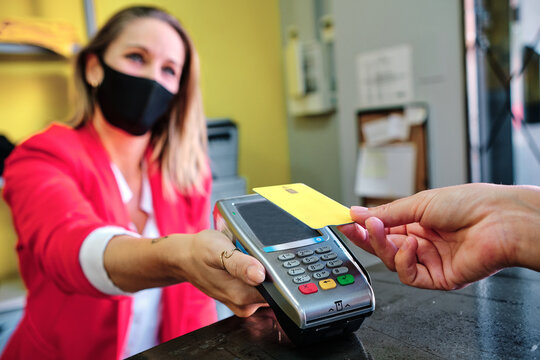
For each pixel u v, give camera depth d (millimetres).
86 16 1415
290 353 347
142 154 984
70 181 742
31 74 1388
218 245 403
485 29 1254
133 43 913
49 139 807
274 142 2045
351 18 1562
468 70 1272
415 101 1409
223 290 417
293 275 368
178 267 454
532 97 1234
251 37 1929
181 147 1016
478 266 395
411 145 1433
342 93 1640
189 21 1722
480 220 393
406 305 434
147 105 924
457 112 1311
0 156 1163
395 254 436
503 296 443
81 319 812
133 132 945
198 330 404
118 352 788
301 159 2053
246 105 1925
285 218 462
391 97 1475
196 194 1042
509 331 362
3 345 1131
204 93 1783
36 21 1296
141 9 960
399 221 434
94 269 553
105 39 922
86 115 930
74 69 953
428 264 436
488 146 1299
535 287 464
